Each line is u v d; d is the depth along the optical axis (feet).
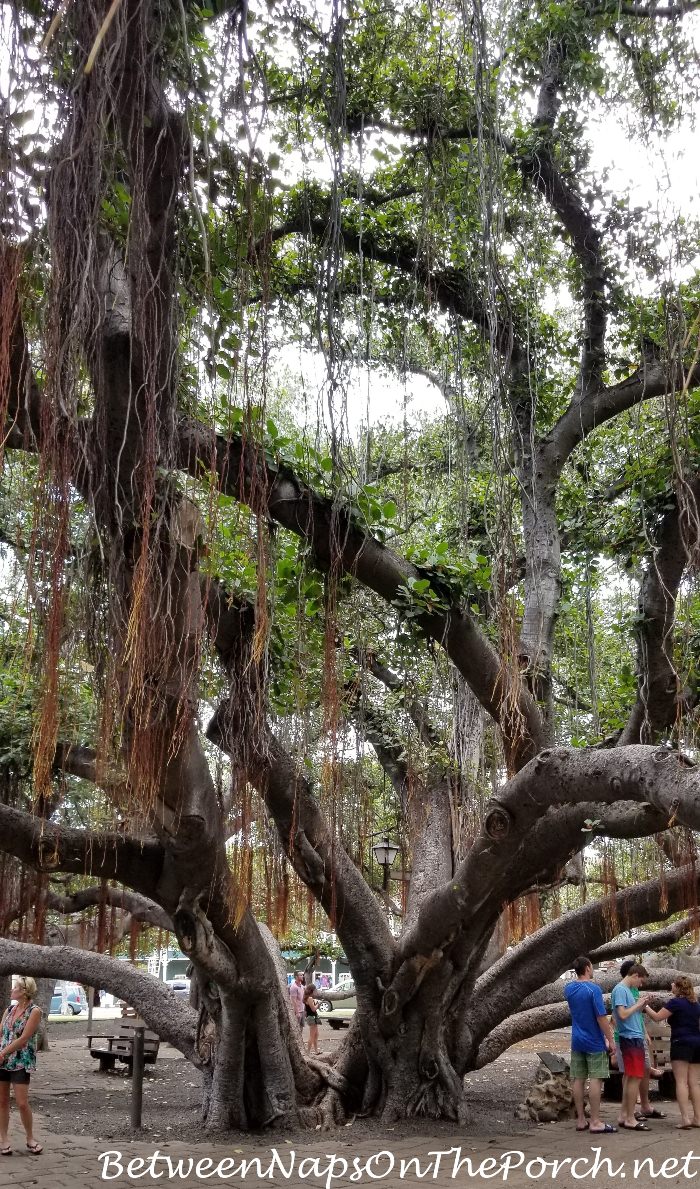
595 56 25.08
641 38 23.30
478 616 26.86
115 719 16.48
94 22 12.67
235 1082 29.58
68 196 13.03
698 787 17.42
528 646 30.86
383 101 25.70
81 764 25.66
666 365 19.81
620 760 20.53
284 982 32.30
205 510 19.76
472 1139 27.45
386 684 33.71
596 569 33.78
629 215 29.30
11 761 29.58
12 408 15.15
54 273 12.92
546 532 32.45
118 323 15.99
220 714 23.29
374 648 26.21
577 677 39.29
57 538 12.79
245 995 28.66
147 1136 28.63
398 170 28.25
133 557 15.71
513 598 21.33
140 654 13.73
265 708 21.44
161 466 16.29
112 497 16.16
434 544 30.45
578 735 39.78
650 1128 28.50
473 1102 35.24
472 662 25.99
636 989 30.22
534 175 28.09
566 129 28.99
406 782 36.06
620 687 35.45
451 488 30.25
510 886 28.86
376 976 31.12
